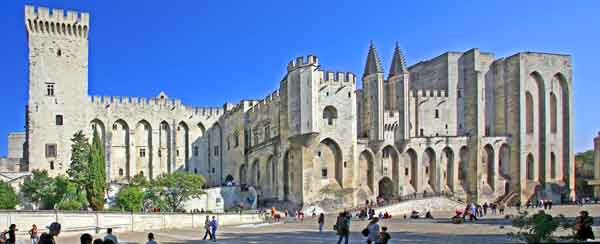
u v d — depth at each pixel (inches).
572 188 4035.4
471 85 4020.7
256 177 3786.9
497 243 1167.6
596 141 4330.7
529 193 3890.3
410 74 4522.6
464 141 3880.4
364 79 3710.6
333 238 1550.2
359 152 3513.8
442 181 3794.3
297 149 3211.1
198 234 1877.5
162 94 4094.5
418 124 3954.2
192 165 4121.6
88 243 588.7
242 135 3981.3
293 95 3243.1
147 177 3941.9
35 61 3371.1
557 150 4047.7
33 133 3324.3
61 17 3432.6
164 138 4047.7
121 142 3892.7
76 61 3481.8
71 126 3427.7
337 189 3230.8
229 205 3476.9
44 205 2819.9
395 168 3651.6
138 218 2150.6
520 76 3909.9
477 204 3698.3
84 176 2829.7
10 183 2847.0
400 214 3134.8
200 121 4192.9
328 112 3294.8
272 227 2193.7
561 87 4114.2
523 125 3892.7
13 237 965.2
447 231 1777.8
